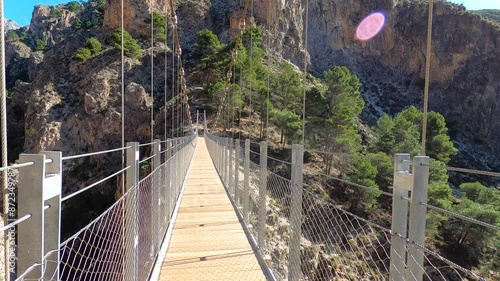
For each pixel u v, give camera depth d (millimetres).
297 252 2092
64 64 35312
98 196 22578
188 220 4406
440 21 54062
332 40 59531
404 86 55000
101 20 46031
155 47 37438
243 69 27484
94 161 26266
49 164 996
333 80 26797
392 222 1304
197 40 39625
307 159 17797
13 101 34094
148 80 33188
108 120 28312
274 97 26625
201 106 31453
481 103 48375
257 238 3494
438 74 52812
